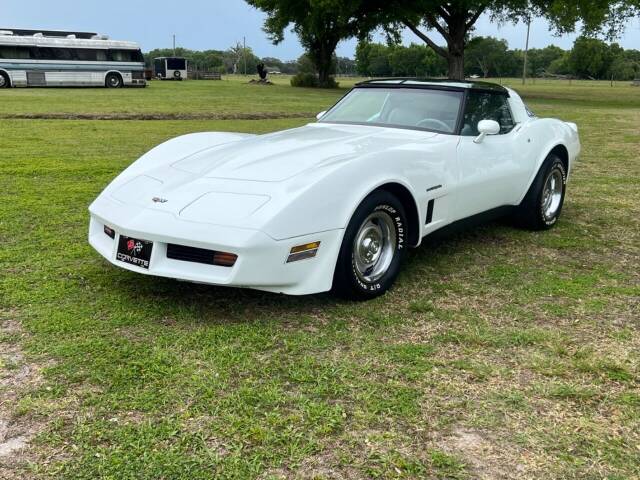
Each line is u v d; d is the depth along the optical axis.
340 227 3.21
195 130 12.49
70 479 1.95
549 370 2.72
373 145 3.76
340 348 2.90
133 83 33.56
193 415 2.31
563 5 28.83
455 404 2.43
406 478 1.99
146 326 3.08
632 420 2.35
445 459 2.09
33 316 3.15
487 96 4.68
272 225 2.98
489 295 3.67
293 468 2.03
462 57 34.94
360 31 37.53
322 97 27.59
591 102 28.80
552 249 4.69
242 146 3.93
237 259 2.94
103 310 3.26
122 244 3.25
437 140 4.06
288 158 3.52
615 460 2.11
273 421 2.28
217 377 2.59
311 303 3.47
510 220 5.36
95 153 8.99
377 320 3.25
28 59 30.42
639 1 29.67
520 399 2.48
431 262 4.30
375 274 3.57
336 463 2.06
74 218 5.13
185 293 3.54
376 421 2.31
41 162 8.02
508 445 2.18
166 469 2.00
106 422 2.25
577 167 8.71
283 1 36.16
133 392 2.46
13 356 2.72
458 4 31.91
